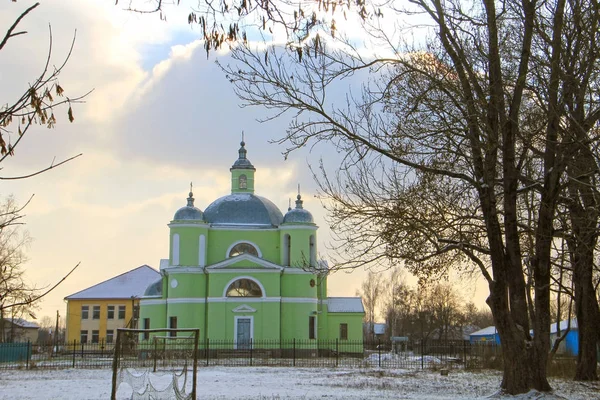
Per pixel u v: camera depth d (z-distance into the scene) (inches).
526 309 824.3
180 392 805.2
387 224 810.2
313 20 454.6
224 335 2320.4
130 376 818.2
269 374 1409.9
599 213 788.0
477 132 788.0
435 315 3627.0
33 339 4276.6
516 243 823.1
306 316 2397.9
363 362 1925.4
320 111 791.1
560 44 730.2
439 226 814.5
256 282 2367.1
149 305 2502.5
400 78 805.2
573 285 1190.9
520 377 810.2
